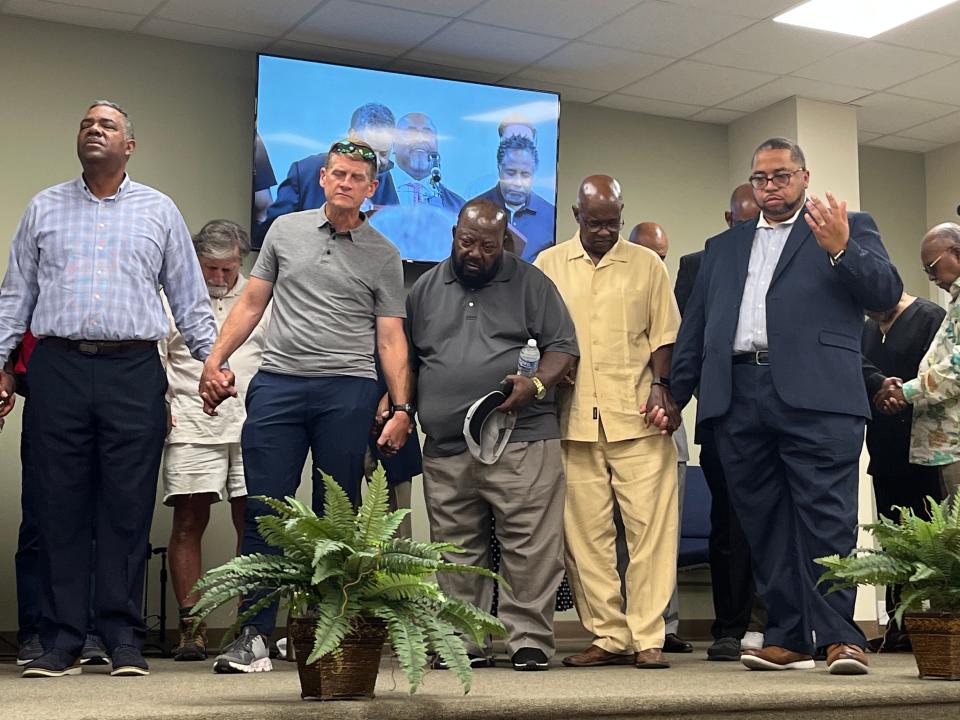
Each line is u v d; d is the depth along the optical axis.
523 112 6.41
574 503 4.03
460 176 6.28
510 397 3.71
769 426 3.56
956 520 3.26
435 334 3.87
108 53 5.80
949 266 4.58
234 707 2.33
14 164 5.59
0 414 3.45
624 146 6.99
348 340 3.69
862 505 6.77
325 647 2.36
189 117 5.95
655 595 3.91
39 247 3.41
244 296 3.72
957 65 6.37
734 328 3.66
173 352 4.62
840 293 3.59
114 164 3.43
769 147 3.67
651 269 4.10
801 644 3.60
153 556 5.51
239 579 2.55
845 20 5.79
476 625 2.62
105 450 3.38
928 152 7.93
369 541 2.54
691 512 6.04
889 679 3.21
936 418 4.58
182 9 5.57
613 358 4.01
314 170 5.99
